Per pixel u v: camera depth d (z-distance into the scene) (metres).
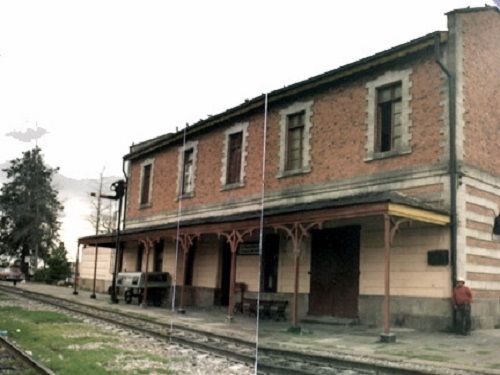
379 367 7.86
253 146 18.94
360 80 15.20
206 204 21.06
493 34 14.44
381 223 13.96
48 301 21.33
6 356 8.61
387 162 14.09
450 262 12.21
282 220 13.58
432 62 13.42
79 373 7.23
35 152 46.62
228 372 7.86
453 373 7.27
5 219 46.25
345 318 14.41
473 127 13.27
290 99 17.50
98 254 29.75
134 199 27.12
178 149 23.56
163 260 23.23
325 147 15.97
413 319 12.75
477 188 13.10
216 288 19.88
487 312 12.84
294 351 9.20
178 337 11.34
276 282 17.12
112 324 14.05
